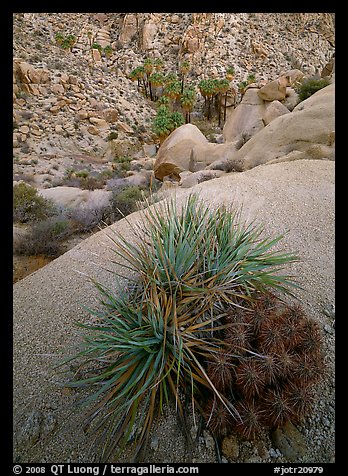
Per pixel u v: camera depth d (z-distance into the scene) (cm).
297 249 455
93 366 312
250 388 227
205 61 5872
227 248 330
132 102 4928
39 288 448
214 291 276
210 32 6069
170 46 6328
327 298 362
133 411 239
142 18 6531
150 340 262
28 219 1055
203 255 304
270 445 236
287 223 529
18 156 3086
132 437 252
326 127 1206
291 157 1080
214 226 337
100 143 3834
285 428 239
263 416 231
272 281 338
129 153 3697
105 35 6619
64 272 480
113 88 5062
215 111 4897
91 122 4072
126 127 4172
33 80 4159
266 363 227
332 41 6444
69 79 4553
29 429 269
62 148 3541
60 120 3906
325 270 408
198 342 262
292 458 230
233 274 304
